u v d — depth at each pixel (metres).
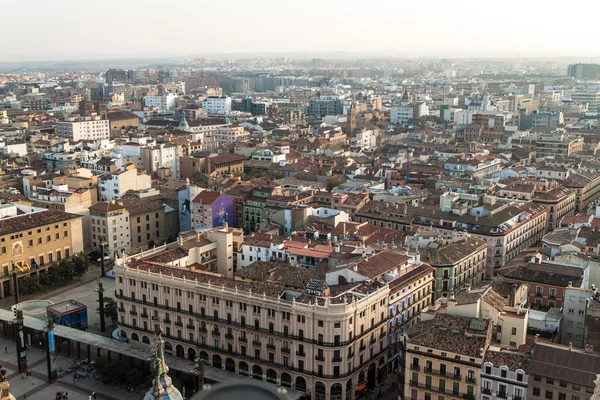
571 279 196.38
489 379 146.25
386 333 187.12
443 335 156.25
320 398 171.25
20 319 187.38
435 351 152.38
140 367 190.62
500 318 163.75
